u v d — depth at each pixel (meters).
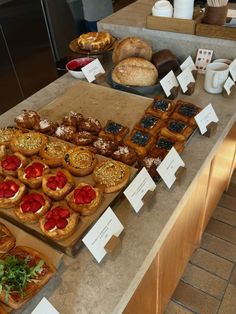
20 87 3.11
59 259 0.78
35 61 3.15
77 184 0.96
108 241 0.81
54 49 3.33
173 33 1.59
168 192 0.98
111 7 3.17
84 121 1.20
